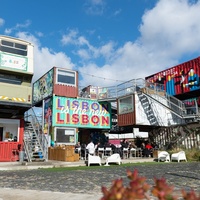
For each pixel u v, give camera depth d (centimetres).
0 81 1822
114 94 2641
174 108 2550
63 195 661
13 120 1831
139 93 2442
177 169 1305
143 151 2236
